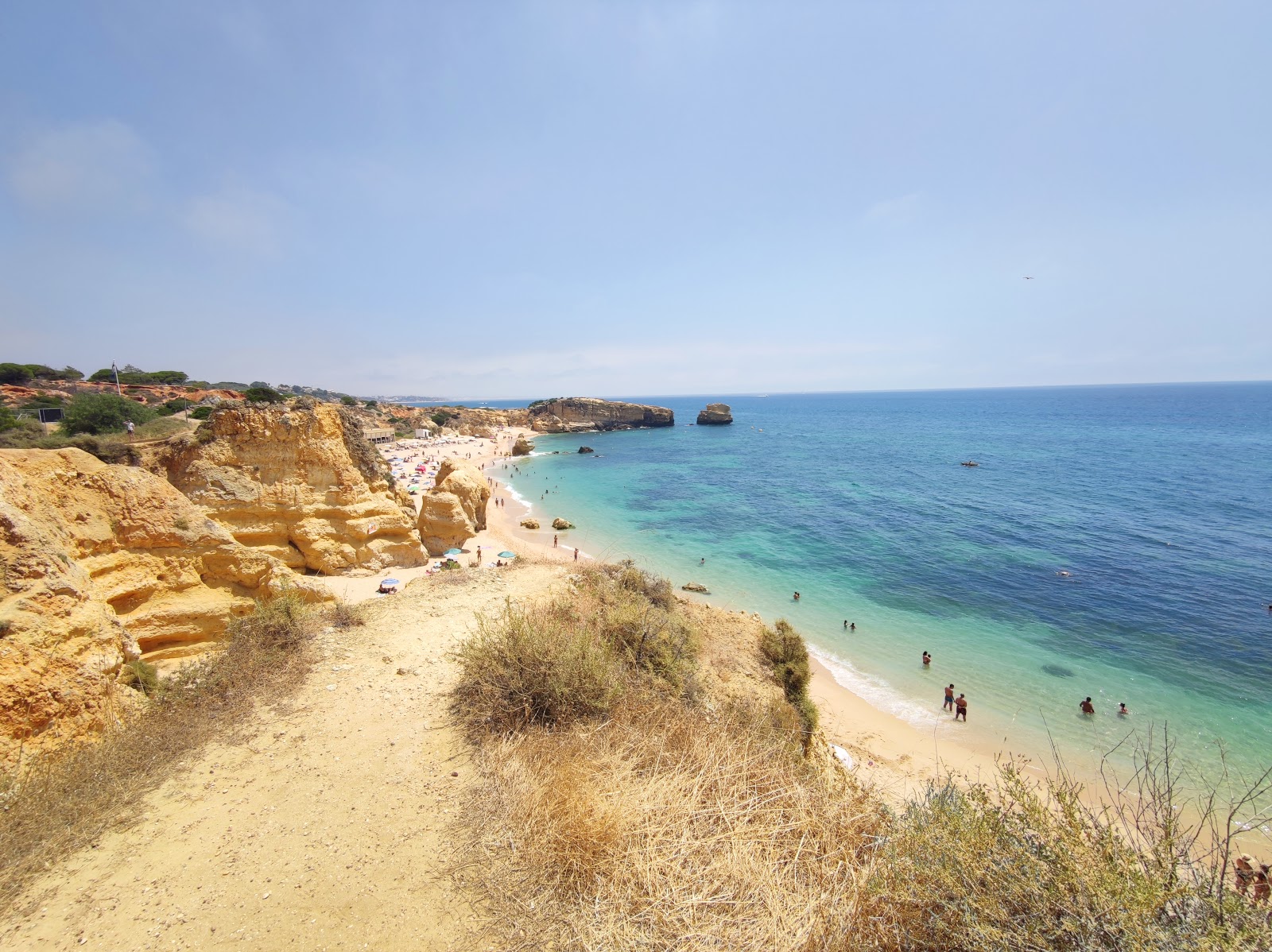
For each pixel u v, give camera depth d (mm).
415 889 4531
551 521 45719
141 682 8266
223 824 5352
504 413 141375
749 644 17406
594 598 15438
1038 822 3371
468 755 6613
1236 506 46781
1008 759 15859
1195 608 26281
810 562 34406
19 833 4965
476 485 37844
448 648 10273
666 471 73062
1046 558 34156
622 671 8859
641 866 4297
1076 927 2910
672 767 5676
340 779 6137
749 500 53562
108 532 9930
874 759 15422
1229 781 13570
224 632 10867
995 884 3246
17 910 4262
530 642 7871
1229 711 18016
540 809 5160
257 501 20172
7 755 5922
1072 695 19312
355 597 19688
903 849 3957
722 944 3719
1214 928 2736
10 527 7082
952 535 39875
